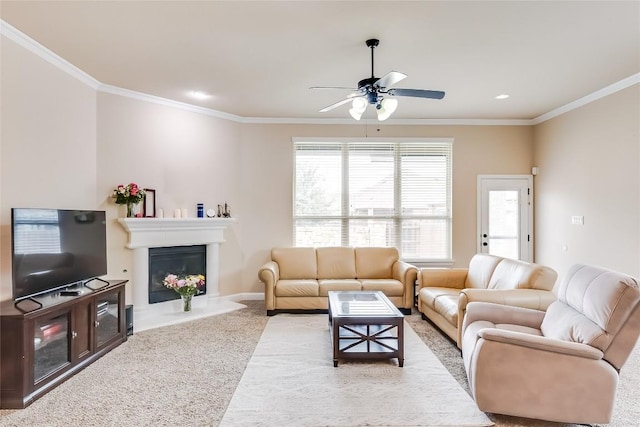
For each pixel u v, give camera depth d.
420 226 5.66
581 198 4.70
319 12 2.67
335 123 5.61
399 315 3.05
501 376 2.17
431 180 5.66
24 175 3.12
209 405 2.42
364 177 5.67
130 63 3.58
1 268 2.88
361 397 2.52
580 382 2.09
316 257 5.19
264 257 5.56
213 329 4.03
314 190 5.65
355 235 5.67
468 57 3.45
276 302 4.63
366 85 3.03
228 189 5.35
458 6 2.59
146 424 2.20
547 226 5.38
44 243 2.90
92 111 4.05
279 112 5.28
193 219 4.68
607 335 2.09
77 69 3.70
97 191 4.13
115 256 4.25
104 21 2.79
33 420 2.26
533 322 2.83
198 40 3.11
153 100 4.57
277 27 2.89
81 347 2.99
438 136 5.65
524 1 2.52
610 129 4.24
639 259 3.89
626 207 4.04
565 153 4.98
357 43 3.16
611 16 2.71
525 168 5.63
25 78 3.10
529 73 3.84
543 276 3.33
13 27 2.87
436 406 2.41
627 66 3.65
